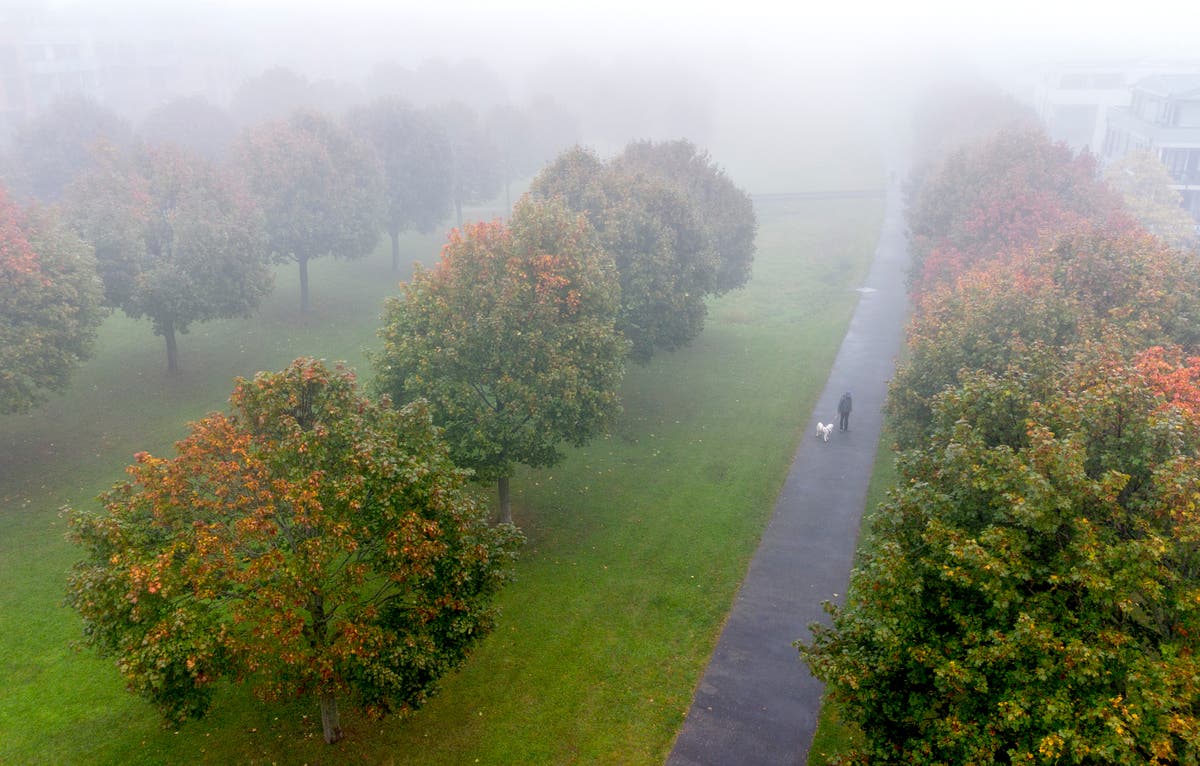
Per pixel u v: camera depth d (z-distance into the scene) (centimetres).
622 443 3659
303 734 1922
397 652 1594
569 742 1911
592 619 2383
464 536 1770
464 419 2581
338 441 1675
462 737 1920
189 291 4038
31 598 2420
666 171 5091
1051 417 1675
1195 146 7531
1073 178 4475
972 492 1595
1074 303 2600
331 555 1576
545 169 4244
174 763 1825
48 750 1847
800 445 3650
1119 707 1201
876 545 1722
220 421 1709
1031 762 1218
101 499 1703
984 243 4178
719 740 1922
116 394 4050
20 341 3059
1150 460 1493
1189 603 1262
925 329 3084
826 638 1719
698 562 2705
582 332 2706
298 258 5403
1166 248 2888
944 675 1331
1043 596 1377
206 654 1449
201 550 1502
